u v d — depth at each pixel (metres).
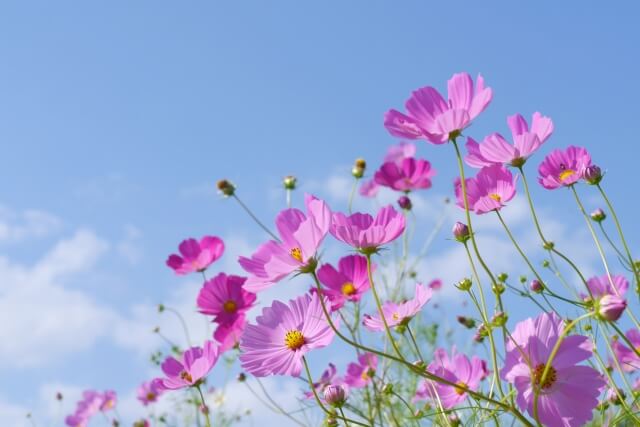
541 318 0.88
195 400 1.87
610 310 0.78
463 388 0.82
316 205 0.94
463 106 0.95
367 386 1.29
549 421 0.86
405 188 1.59
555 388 0.86
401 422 1.29
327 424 1.03
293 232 0.98
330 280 1.21
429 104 0.95
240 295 1.35
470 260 1.01
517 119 1.04
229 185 1.44
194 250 1.51
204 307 1.34
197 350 1.18
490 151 1.03
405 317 1.12
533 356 0.87
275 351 0.98
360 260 1.22
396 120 0.95
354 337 1.33
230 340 1.33
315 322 0.99
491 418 1.01
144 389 2.07
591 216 1.18
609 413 1.13
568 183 1.10
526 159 1.02
